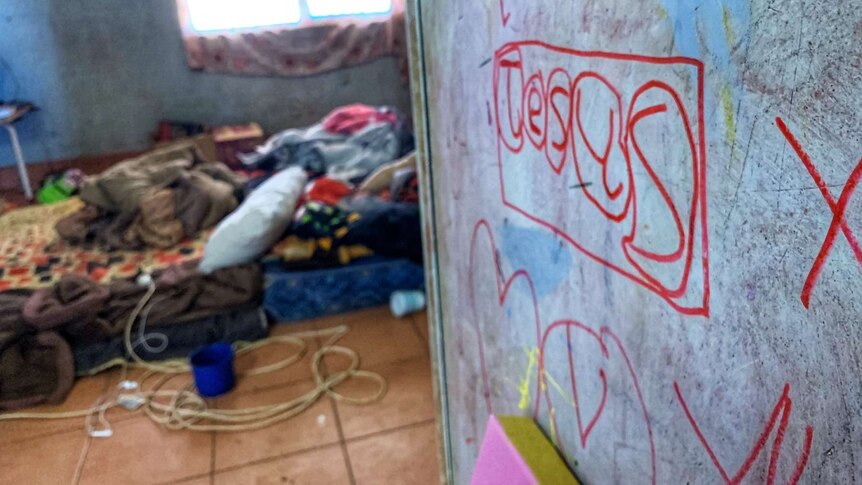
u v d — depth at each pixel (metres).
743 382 0.49
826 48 0.38
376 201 2.94
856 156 0.37
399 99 4.72
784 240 0.43
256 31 4.29
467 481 1.32
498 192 0.91
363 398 2.14
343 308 2.69
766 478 0.48
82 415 2.12
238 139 4.09
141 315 2.41
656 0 0.51
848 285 0.38
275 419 2.05
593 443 0.77
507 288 0.94
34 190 4.14
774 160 0.42
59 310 2.29
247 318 2.49
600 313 0.70
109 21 4.07
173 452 1.93
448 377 1.34
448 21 0.97
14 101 4.04
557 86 0.69
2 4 3.88
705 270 0.51
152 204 2.94
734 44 0.44
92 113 4.22
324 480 1.80
